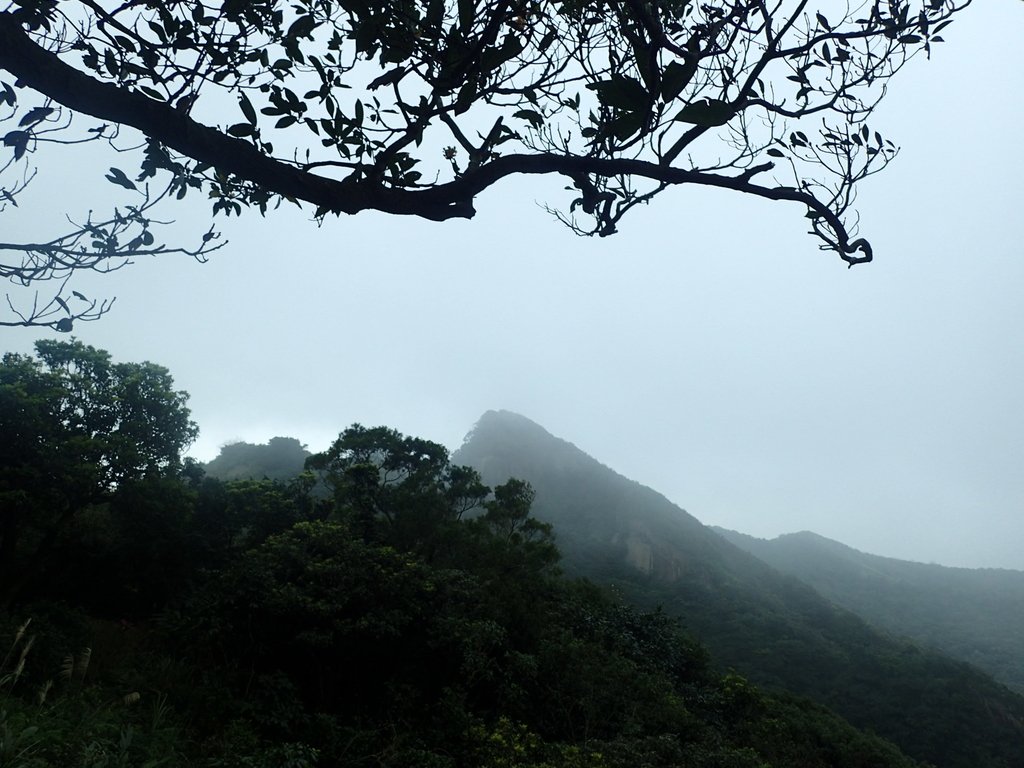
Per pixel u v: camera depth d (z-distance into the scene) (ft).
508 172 5.36
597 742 30.78
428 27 5.39
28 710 17.24
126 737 15.98
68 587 52.37
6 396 48.91
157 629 38.93
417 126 5.50
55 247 6.84
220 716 28.50
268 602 34.42
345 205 5.22
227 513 60.29
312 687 35.35
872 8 6.27
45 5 5.91
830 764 43.55
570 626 48.06
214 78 6.49
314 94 6.12
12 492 45.85
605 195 6.31
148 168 7.11
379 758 28.48
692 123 4.51
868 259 6.33
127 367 58.70
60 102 4.55
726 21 5.43
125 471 53.16
